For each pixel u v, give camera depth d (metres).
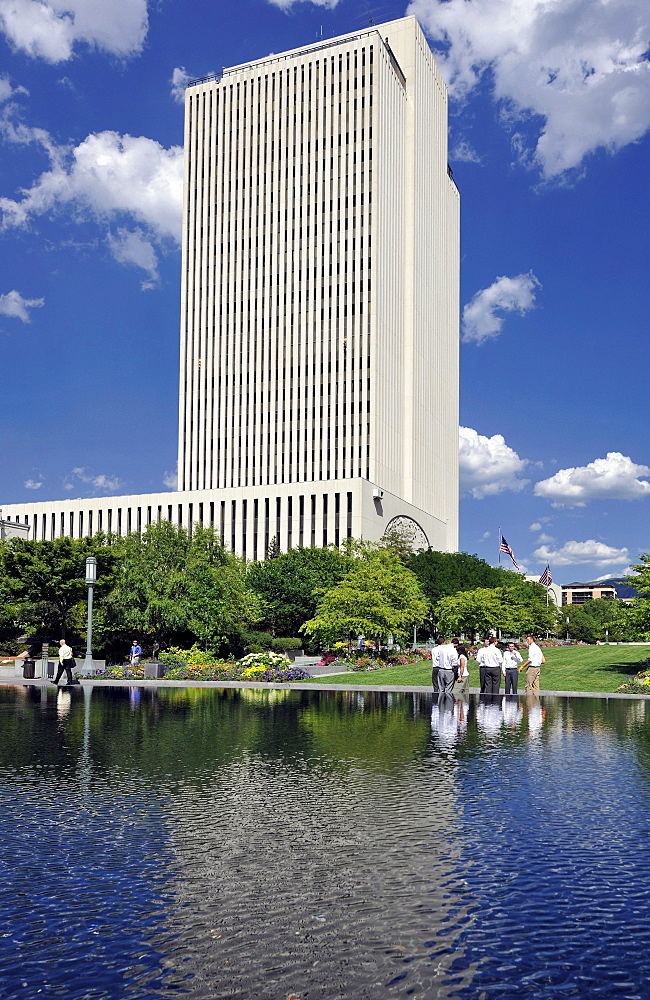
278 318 105.94
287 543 85.56
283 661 42.81
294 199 106.94
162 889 7.12
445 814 9.98
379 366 100.56
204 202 112.62
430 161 121.50
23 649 50.91
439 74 126.56
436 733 18.16
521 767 13.50
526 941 5.99
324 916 6.46
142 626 49.25
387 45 108.81
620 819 9.71
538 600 84.06
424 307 116.19
